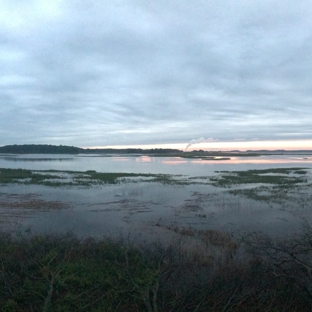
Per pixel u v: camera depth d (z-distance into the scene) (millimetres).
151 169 45031
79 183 26812
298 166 51125
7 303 6320
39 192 22281
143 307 6316
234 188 23875
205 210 16391
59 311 6145
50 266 7711
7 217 14906
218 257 9102
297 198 19203
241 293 6250
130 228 12992
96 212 16047
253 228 13039
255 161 71062
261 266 7109
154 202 18578
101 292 6809
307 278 6445
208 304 6133
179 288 6723
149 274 6910
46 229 12797
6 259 8180
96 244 9664
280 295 6262
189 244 10617
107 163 62406
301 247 8281
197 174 35375
